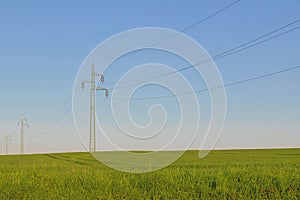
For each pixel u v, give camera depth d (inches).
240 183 724.0
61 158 2255.2
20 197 685.9
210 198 673.6
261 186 716.0
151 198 681.0
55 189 719.7
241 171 837.8
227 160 1572.3
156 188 709.9
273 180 755.4
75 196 686.5
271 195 683.4
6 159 2194.9
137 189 721.6
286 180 729.6
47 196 687.7
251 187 705.6
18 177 797.9
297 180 735.1
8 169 1086.4
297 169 938.1
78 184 756.6
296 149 3125.0
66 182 766.5
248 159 1659.7
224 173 813.2
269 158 1749.5
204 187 703.1
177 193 683.4
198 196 678.5
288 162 1333.7
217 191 693.3
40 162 1765.5
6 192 701.3
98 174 826.8
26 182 748.6
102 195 687.7
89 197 678.5
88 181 761.6
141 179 770.2
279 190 703.1
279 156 1973.4
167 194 679.7
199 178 754.8
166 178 763.4
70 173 857.5
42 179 785.6
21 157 2480.3
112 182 751.7
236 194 687.1
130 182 758.5
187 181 740.7
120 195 695.1
